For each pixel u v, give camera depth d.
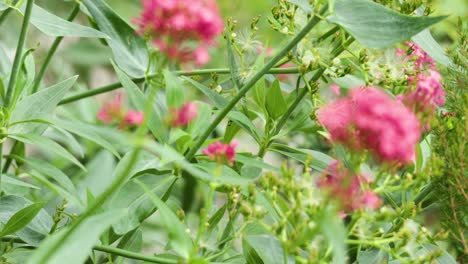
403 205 0.77
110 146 0.74
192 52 0.65
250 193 0.73
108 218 0.63
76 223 0.62
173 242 0.69
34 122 0.81
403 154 0.67
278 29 0.89
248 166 0.89
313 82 0.87
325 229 0.62
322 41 0.88
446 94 0.85
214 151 0.76
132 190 0.82
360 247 0.82
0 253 0.87
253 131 0.87
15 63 0.82
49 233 0.84
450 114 0.85
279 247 0.79
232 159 0.74
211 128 0.80
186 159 0.81
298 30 0.90
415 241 0.76
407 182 0.72
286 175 0.71
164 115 0.83
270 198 0.73
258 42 0.91
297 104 0.87
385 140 0.67
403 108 0.69
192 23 0.65
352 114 0.69
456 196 0.83
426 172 0.73
